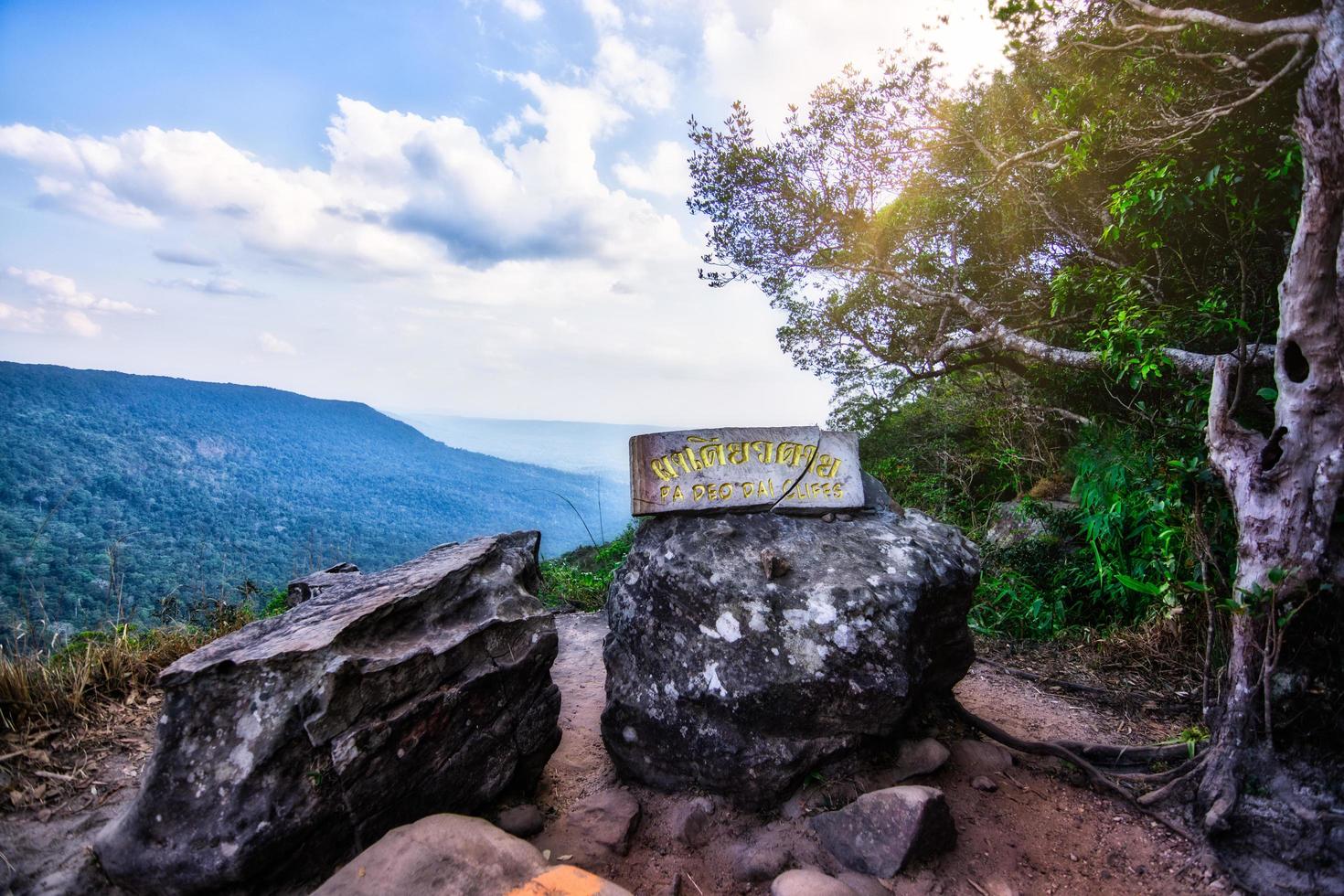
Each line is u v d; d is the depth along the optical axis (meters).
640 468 3.82
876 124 8.76
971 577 3.67
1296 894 2.47
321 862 2.46
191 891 2.29
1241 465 2.98
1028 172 7.31
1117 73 5.36
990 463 8.76
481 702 2.95
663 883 2.65
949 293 8.71
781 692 2.97
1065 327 7.60
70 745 3.31
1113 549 5.45
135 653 4.17
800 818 2.92
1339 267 2.63
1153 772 3.29
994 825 2.94
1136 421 6.33
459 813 2.84
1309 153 2.69
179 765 2.41
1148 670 4.57
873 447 11.76
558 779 3.38
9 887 2.39
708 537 3.56
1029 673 4.71
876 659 3.04
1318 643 2.77
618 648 3.47
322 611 2.99
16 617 4.29
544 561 9.95
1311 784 2.66
